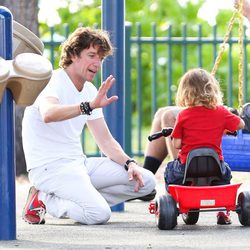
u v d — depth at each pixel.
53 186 15.26
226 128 14.71
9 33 13.20
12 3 25.56
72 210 15.20
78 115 14.07
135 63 41.78
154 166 18.17
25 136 15.49
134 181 15.98
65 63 15.15
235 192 14.50
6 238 13.42
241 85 16.95
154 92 27.39
